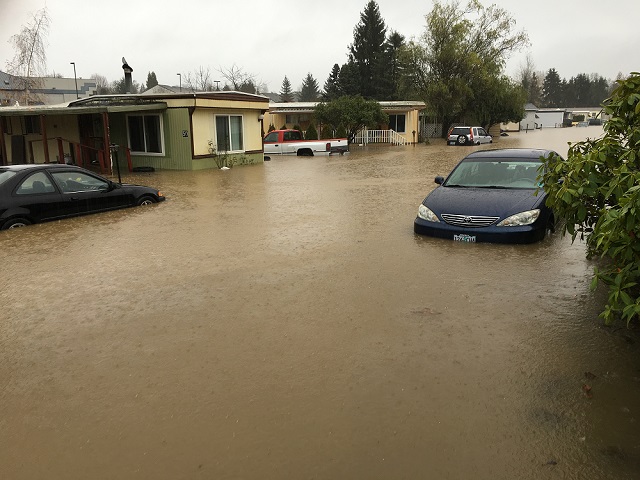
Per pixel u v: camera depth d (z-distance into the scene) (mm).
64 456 3277
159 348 4777
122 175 20172
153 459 3229
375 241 8680
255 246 8523
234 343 4840
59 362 4551
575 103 150250
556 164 5781
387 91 73375
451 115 53625
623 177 4426
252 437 3422
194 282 6691
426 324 5195
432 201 8992
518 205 8359
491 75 52625
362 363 4398
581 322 5191
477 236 8344
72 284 6727
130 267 7441
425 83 53250
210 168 22797
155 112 22047
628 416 3580
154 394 3982
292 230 9719
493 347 4664
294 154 30922
